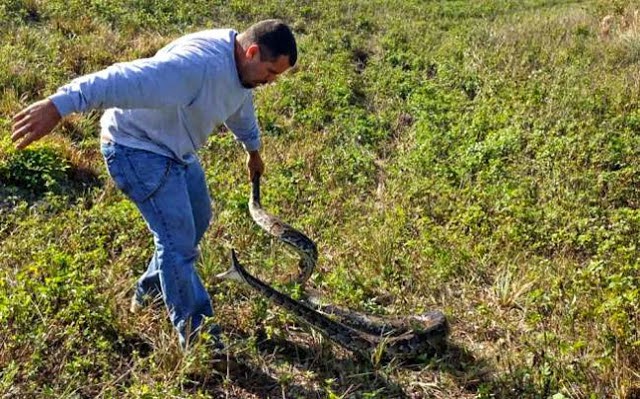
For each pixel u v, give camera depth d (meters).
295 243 4.93
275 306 4.94
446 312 5.26
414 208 6.84
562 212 6.71
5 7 11.40
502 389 4.44
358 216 6.66
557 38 13.88
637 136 8.55
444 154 8.33
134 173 4.08
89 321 4.44
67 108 3.52
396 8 17.41
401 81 11.20
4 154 6.48
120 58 10.14
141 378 4.16
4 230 5.59
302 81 10.38
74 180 6.76
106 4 12.77
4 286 4.61
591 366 4.56
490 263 5.99
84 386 4.06
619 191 7.23
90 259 5.12
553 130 8.60
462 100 10.13
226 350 4.32
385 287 5.52
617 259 5.86
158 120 4.05
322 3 16.28
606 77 10.84
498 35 14.04
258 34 3.97
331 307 5.01
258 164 5.09
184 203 4.18
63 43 10.22
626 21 15.51
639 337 4.68
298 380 4.46
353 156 8.08
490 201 6.95
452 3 19.05
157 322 4.66
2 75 8.55
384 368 4.57
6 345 4.12
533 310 5.33
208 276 5.18
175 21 13.20
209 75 3.87
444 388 4.53
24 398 3.89
